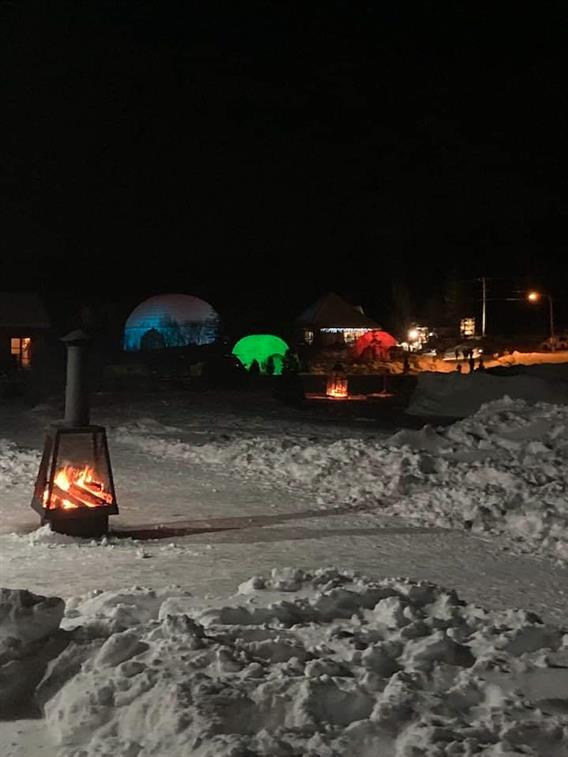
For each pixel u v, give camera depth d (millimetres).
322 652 2957
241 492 7621
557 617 4234
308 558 5289
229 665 2715
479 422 10016
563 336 37312
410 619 3391
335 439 10836
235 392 19719
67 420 5871
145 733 2373
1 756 2357
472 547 5895
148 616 3352
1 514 6402
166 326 32188
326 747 2277
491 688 2670
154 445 10219
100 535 5707
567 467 8188
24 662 2791
